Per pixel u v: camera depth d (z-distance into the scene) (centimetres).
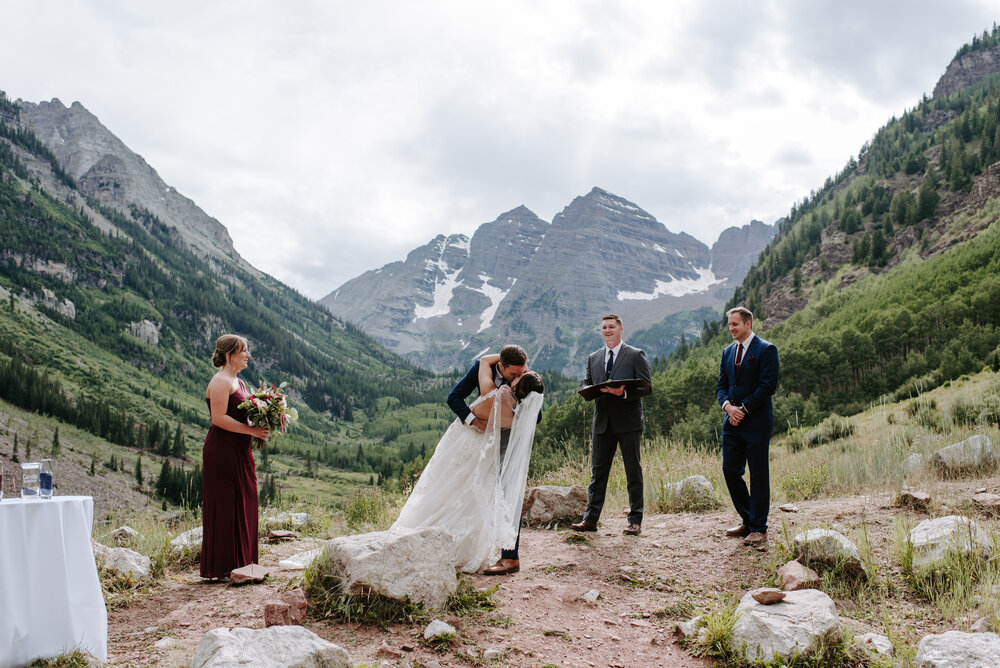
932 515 652
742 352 671
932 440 932
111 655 413
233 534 584
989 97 17812
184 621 467
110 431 14025
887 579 523
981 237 10419
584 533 725
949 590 486
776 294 16475
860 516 680
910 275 10688
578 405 4725
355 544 485
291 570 603
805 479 871
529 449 605
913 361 6481
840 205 19138
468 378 606
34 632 394
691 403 6569
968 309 7206
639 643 451
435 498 588
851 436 1119
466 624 461
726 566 593
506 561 595
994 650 349
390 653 399
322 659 347
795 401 6250
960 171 15300
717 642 427
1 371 13650
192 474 9794
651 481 930
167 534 716
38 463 435
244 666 318
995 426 1002
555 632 460
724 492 892
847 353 7194
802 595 451
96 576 428
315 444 18988
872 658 393
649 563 615
